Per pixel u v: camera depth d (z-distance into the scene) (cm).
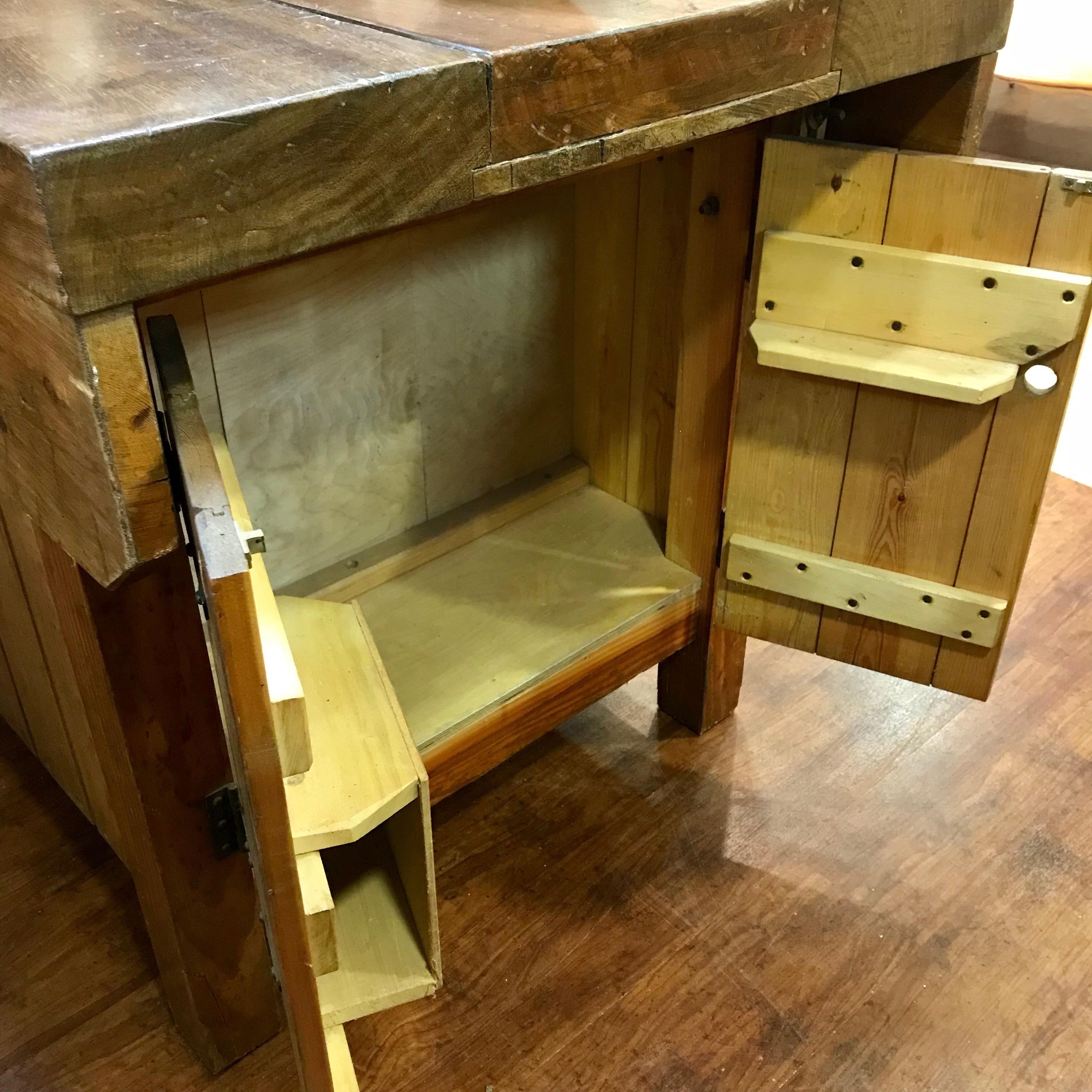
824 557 135
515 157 74
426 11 83
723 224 124
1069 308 106
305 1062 83
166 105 60
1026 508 119
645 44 78
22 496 82
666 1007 127
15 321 66
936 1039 124
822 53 92
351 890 115
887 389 120
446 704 125
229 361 119
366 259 125
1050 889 142
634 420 154
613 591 145
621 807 154
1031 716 169
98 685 93
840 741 165
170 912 106
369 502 143
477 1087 119
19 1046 124
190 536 71
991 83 118
